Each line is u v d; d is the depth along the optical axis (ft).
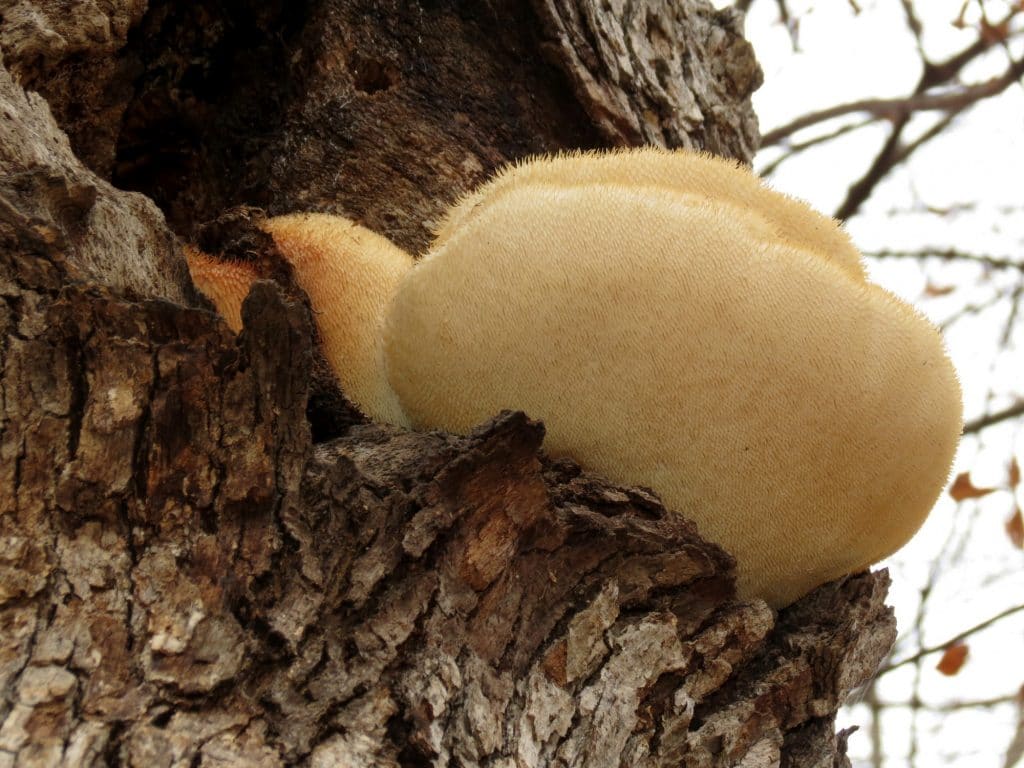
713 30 3.73
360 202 3.23
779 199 2.70
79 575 2.33
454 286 2.62
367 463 2.57
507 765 2.42
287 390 2.48
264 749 2.30
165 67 3.14
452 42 3.33
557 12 3.34
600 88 3.37
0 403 2.39
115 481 2.38
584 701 2.54
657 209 2.58
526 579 2.57
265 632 2.38
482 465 2.53
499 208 2.63
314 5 3.22
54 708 2.25
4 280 2.44
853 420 2.61
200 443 2.43
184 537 2.39
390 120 3.27
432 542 2.49
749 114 3.76
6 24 2.81
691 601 2.68
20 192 2.50
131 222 2.64
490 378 2.64
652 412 2.60
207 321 2.46
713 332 2.56
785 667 2.76
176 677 2.30
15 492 2.35
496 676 2.48
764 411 2.60
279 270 2.80
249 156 3.23
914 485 2.69
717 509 2.67
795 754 2.76
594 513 2.60
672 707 2.63
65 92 2.94
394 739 2.37
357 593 2.44
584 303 2.57
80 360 2.42
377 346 2.77
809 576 2.78
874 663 2.89
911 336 2.64
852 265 2.72
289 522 2.44
